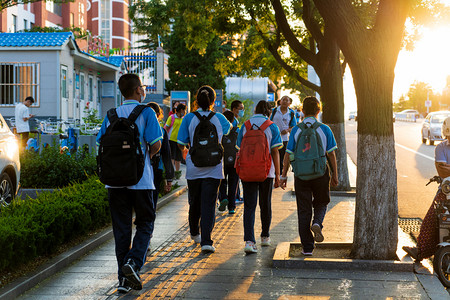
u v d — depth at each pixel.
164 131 6.88
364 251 6.22
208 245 6.77
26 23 43.41
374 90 6.20
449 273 5.72
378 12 6.27
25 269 5.77
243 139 6.87
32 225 6.05
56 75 21.67
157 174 7.05
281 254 6.35
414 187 13.74
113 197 5.29
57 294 5.24
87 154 13.45
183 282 5.60
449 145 6.30
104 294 5.23
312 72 23.17
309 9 11.90
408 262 5.98
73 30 33.69
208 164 6.68
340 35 6.24
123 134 5.05
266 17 14.90
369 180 6.23
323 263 6.08
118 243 5.27
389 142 6.24
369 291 5.27
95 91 27.73
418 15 13.68
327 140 6.42
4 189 8.82
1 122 9.30
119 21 73.00
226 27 14.80
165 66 31.19
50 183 12.51
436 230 6.10
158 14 14.88
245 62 17.81
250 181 6.79
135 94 5.46
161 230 8.30
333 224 8.71
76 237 7.20
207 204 6.79
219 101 21.42
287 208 10.31
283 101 12.77
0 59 21.66
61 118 21.75
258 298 5.09
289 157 6.55
